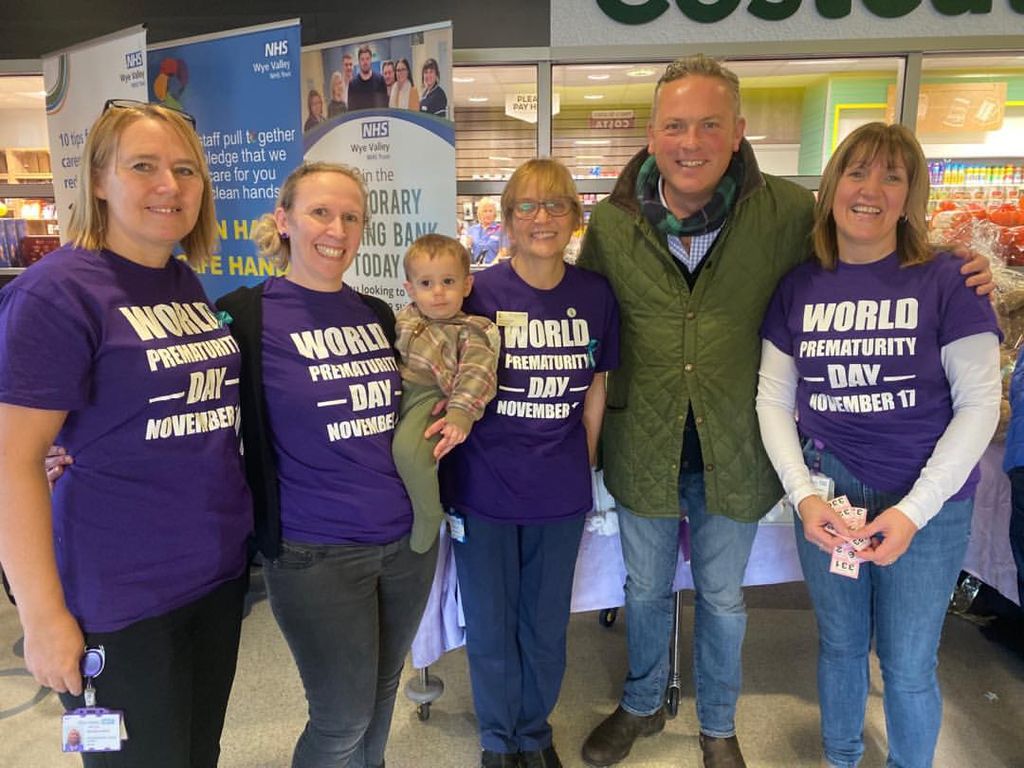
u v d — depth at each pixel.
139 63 3.26
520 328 1.68
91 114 3.47
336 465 1.44
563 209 1.60
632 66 4.05
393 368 1.55
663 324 1.75
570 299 1.71
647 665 2.04
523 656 1.89
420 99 3.33
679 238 1.74
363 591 1.49
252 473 1.43
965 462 1.46
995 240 3.10
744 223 1.69
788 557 2.22
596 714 2.28
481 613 1.81
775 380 1.71
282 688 2.46
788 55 3.92
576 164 4.60
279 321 1.42
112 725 1.17
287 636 1.51
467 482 1.74
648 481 1.83
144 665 1.19
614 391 1.89
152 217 1.17
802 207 1.73
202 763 1.35
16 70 4.14
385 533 1.49
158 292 1.22
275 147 3.35
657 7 3.85
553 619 1.83
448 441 1.53
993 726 2.20
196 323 1.27
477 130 4.54
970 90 4.46
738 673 1.95
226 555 1.29
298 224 1.41
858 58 3.98
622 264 1.78
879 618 1.65
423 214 3.43
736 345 1.73
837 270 1.59
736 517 1.79
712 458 1.76
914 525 1.45
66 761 2.10
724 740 1.98
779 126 4.74
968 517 1.56
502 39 3.93
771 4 3.84
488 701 1.89
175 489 1.20
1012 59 4.06
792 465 1.63
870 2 3.82
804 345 1.61
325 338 1.45
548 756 1.96
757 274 1.71
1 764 2.09
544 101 3.99
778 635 2.77
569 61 3.95
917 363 1.50
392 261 3.52
